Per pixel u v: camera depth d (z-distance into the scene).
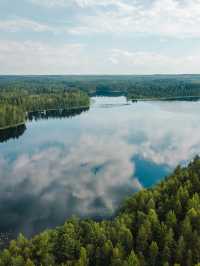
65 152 140.00
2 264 49.91
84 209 83.38
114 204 86.00
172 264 51.78
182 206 67.25
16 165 123.81
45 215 80.94
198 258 52.00
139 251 53.50
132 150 140.00
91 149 143.75
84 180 104.88
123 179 105.12
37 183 103.50
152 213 60.56
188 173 81.44
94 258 52.06
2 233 72.56
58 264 51.41
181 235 54.41
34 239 56.69
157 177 106.38
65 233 55.94
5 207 86.19
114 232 56.09
